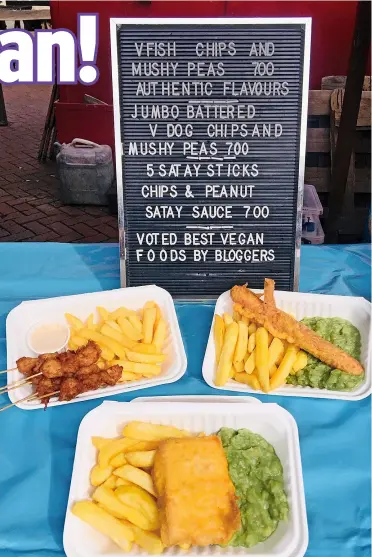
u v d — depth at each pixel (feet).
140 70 7.10
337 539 5.21
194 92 7.20
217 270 8.16
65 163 19.20
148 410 6.04
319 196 15.81
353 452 6.01
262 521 5.22
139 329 7.26
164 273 8.18
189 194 7.72
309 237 13.30
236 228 7.91
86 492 5.45
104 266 9.16
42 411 6.48
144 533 5.07
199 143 7.45
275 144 7.44
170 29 6.93
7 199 20.49
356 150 14.89
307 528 5.08
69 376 6.49
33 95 33.17
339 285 8.64
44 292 8.56
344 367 6.63
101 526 5.06
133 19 6.88
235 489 5.44
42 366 6.44
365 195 15.38
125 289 7.86
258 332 6.90
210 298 8.30
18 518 5.43
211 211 7.81
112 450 5.64
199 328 7.80
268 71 7.10
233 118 7.32
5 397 6.68
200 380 6.87
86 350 6.63
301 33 6.91
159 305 7.79
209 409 6.03
